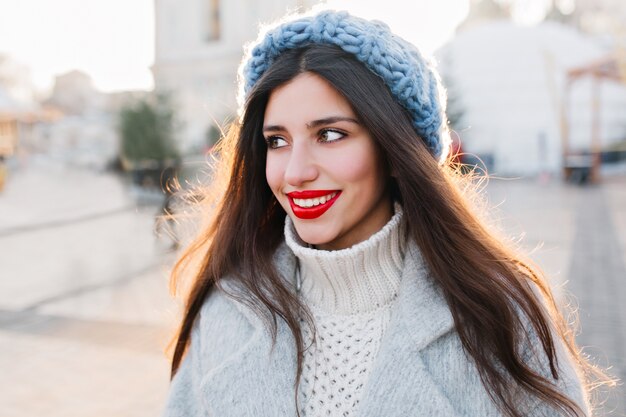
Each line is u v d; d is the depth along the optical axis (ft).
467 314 4.12
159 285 24.75
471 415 4.00
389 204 4.56
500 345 4.03
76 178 83.66
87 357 16.49
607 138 89.40
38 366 15.93
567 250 29.60
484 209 5.13
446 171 4.74
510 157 91.20
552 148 89.40
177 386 4.92
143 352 16.80
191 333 5.17
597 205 49.26
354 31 3.89
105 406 13.58
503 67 92.22
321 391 4.43
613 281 23.04
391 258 4.48
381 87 3.96
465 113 91.50
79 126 98.58
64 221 47.37
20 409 13.47
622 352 15.39
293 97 4.00
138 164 66.69
